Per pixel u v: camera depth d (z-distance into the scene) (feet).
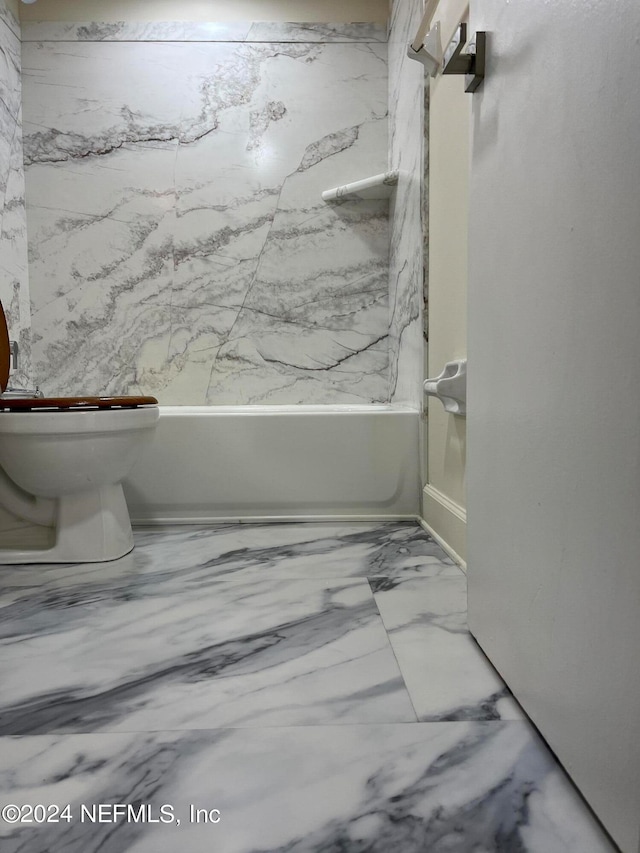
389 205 8.38
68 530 5.46
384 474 6.88
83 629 3.95
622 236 1.85
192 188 8.44
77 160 8.36
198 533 6.49
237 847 2.10
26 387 8.25
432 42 3.58
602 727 2.06
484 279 3.23
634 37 1.76
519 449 2.77
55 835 2.16
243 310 8.53
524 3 2.62
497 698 3.03
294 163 8.47
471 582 3.67
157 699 3.06
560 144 2.27
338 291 8.54
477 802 2.29
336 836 2.14
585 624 2.17
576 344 2.18
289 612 4.20
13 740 2.73
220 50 8.37
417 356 6.73
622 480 1.89
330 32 8.40
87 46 8.29
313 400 8.60
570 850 2.06
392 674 3.28
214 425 6.82
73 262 8.41
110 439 5.16
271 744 2.67
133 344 8.50
